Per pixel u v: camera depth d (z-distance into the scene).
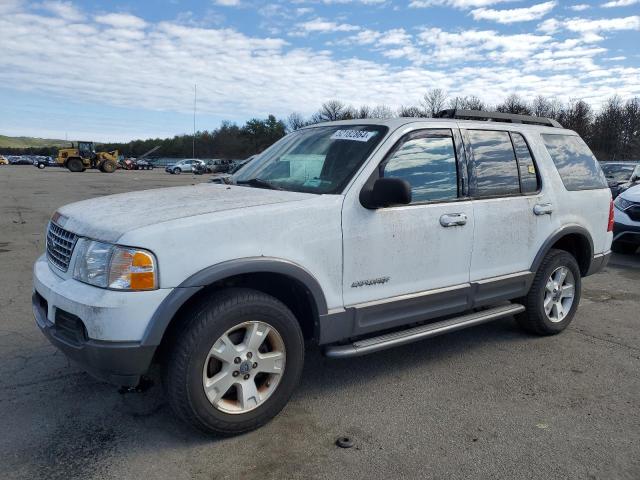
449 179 3.90
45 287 3.02
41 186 24.39
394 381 3.87
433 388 3.76
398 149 3.63
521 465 2.82
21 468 2.71
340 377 3.93
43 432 3.06
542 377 3.98
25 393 3.52
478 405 3.51
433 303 3.81
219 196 3.39
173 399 2.83
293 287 3.31
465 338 4.84
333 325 3.32
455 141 4.00
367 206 3.38
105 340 2.67
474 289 4.04
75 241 2.97
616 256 9.22
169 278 2.73
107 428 3.12
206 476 2.68
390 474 2.72
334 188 3.40
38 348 4.29
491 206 4.11
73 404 3.39
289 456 2.87
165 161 86.00
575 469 2.80
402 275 3.62
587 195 4.98
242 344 3.01
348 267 3.35
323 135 4.02
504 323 5.31
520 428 3.21
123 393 3.54
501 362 4.27
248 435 3.07
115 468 2.73
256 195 3.40
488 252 4.12
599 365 4.24
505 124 4.48
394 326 3.64
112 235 2.76
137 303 2.67
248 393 3.04
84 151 45.44
